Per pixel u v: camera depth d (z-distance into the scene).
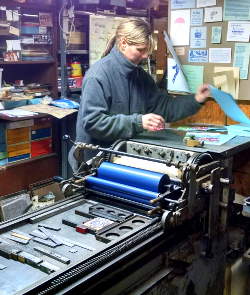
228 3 1.82
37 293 0.93
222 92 1.57
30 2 3.21
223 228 1.46
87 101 1.80
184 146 1.52
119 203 1.43
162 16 4.30
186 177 1.27
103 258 1.06
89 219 1.32
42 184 3.41
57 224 1.30
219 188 1.40
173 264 1.31
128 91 1.89
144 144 1.55
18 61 3.23
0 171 3.08
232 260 1.68
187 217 1.29
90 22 3.56
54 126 3.51
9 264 1.09
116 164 1.44
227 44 1.87
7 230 1.25
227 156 1.49
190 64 2.01
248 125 1.89
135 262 1.18
